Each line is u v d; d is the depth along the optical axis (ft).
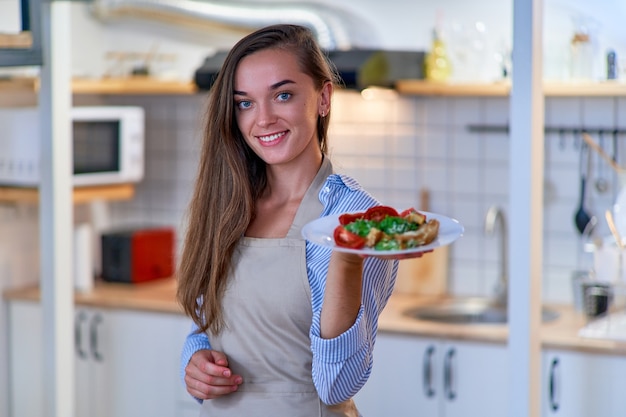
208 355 7.18
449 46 13.46
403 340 12.38
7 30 11.71
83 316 14.20
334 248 5.85
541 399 11.74
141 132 14.85
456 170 14.19
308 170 7.26
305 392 7.03
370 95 14.05
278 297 6.98
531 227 9.89
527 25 9.67
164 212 16.06
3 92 14.47
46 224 12.87
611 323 12.11
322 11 14.23
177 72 15.48
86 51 15.66
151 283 15.02
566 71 12.55
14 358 14.67
